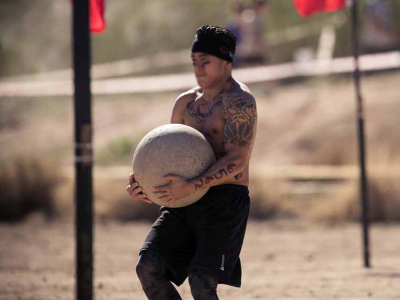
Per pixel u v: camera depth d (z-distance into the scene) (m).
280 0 77.62
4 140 64.12
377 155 44.78
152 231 13.95
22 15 110.00
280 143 51.56
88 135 16.88
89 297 16.94
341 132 50.31
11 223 42.72
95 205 42.84
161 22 94.25
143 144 13.20
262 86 63.31
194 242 13.91
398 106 51.66
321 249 31.62
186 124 14.20
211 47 13.46
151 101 68.06
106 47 91.44
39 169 45.06
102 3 20.58
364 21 64.56
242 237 13.77
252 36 58.88
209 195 13.50
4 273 25.83
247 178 14.02
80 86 16.81
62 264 28.14
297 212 42.44
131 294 20.83
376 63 58.38
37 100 77.00
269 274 24.78
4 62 92.69
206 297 13.09
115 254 30.58
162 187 12.83
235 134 13.26
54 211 44.09
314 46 71.00
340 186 43.97
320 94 58.25
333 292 20.56
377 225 39.72
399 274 23.69
